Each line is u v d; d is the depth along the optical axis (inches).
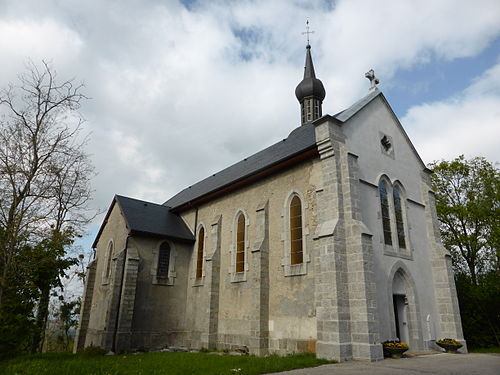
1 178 516.4
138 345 738.8
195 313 793.6
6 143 519.2
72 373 385.1
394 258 603.8
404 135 746.2
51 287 646.5
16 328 519.2
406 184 703.1
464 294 815.7
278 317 598.5
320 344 492.1
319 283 534.3
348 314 496.1
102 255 946.7
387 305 557.3
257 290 623.8
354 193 558.9
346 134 606.9
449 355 549.6
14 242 496.7
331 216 548.1
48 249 553.6
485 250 956.6
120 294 749.9
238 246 740.7
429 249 701.9
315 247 559.5
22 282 535.2
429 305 645.9
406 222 666.2
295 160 635.5
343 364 437.4
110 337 708.0
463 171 1026.7
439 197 1043.9
